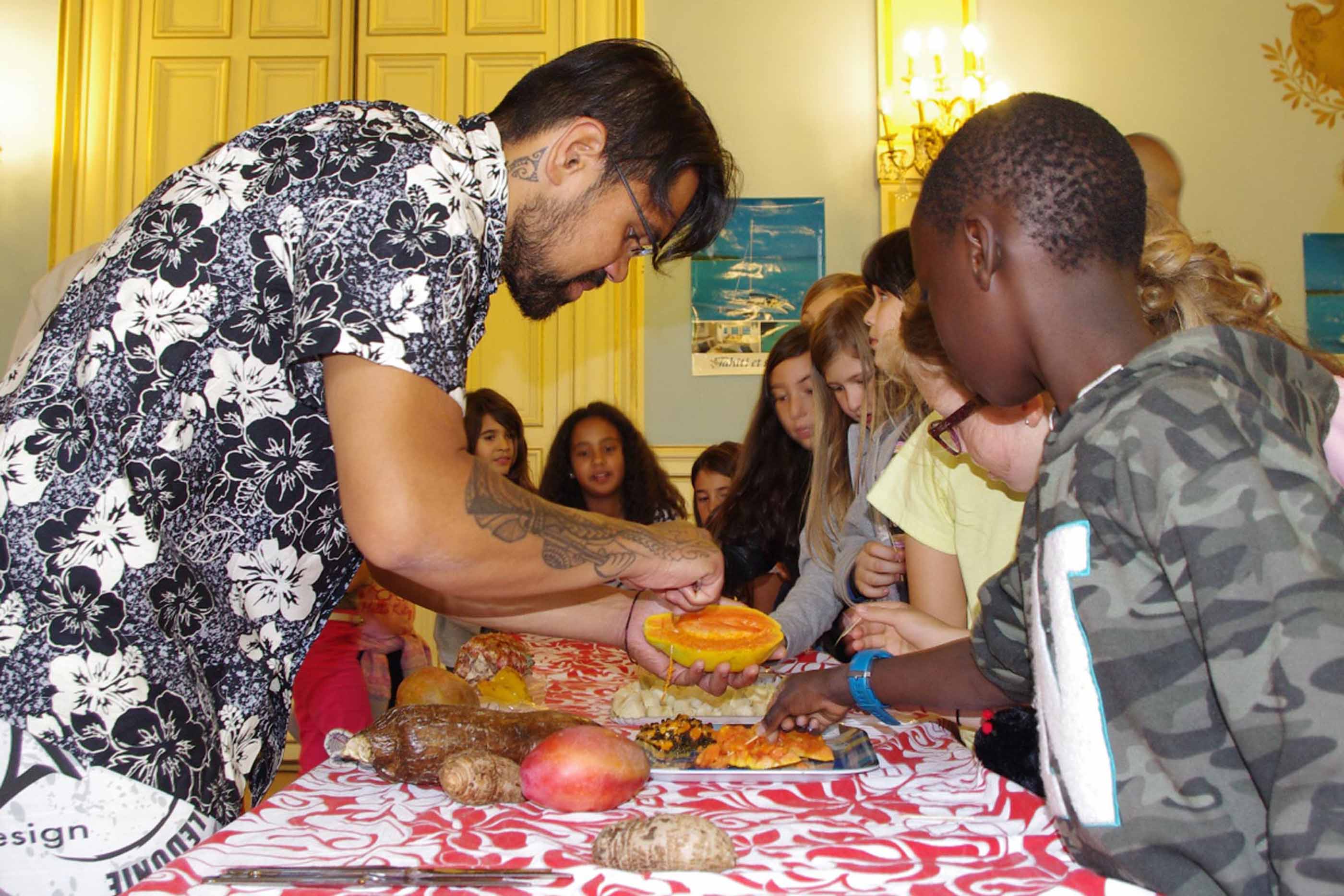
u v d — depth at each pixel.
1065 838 0.73
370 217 0.88
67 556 0.87
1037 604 0.72
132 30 4.50
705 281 4.26
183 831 0.89
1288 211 4.14
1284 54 4.17
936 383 1.20
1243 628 0.57
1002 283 0.73
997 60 4.21
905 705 1.11
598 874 0.72
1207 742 0.63
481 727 1.01
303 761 1.88
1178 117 4.18
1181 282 0.91
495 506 0.89
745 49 4.31
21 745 0.85
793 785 1.00
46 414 0.90
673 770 1.02
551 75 1.05
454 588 0.90
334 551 1.02
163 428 0.91
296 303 0.90
